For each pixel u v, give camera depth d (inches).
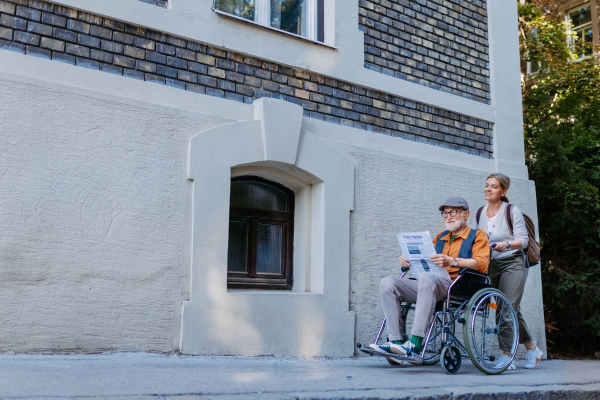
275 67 208.7
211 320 180.1
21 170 154.6
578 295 302.5
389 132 236.7
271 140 197.3
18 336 150.9
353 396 126.4
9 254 151.0
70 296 158.6
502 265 203.2
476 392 143.4
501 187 205.6
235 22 199.0
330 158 213.2
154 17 181.8
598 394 169.8
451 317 180.7
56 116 161.0
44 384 114.4
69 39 167.9
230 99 196.2
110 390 113.1
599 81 395.5
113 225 166.9
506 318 189.6
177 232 178.2
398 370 177.8
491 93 276.4
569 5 525.3
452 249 187.2
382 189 228.5
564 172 306.2
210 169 185.5
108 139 168.7
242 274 206.4
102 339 162.4
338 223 212.5
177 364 159.5
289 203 220.8
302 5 225.6
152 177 175.3
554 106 373.1
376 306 220.4
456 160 255.8
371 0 238.1
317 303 203.3
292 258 218.4
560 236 317.7
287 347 194.4
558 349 303.0
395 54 243.1
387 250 226.4
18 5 161.0
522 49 449.1
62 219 159.2
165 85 183.0
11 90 155.3
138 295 169.2
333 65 221.3
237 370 155.2
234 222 206.8
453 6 268.1
